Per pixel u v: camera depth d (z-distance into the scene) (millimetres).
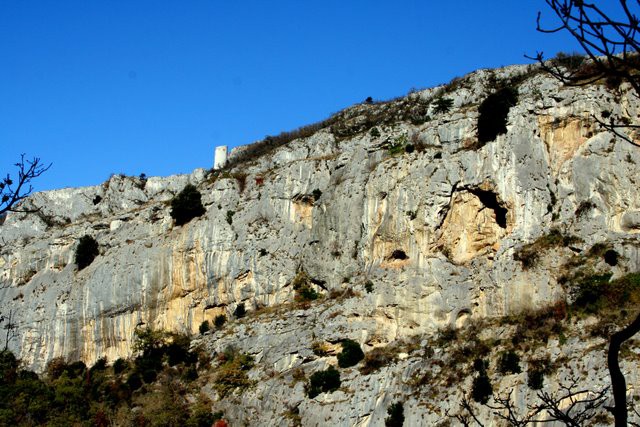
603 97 68688
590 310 57938
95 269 92875
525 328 60094
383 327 68938
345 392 63500
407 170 73750
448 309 66875
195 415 68688
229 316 83812
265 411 66438
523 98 72000
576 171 67062
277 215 85688
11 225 111938
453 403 57219
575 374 53281
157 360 80500
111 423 73562
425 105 89812
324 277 78312
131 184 111375
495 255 67125
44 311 94375
